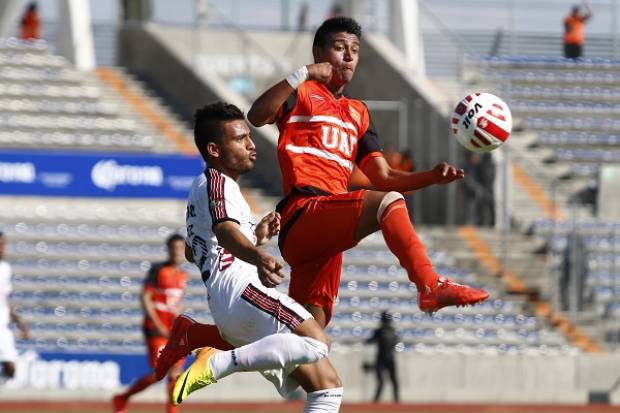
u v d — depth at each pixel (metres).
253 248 28.33
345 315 95.00
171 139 112.75
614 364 92.44
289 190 30.95
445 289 28.00
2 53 118.06
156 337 62.00
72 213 101.06
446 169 31.16
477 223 107.12
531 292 99.88
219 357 29.66
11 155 96.94
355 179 33.88
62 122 111.44
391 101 117.19
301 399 86.31
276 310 29.52
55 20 121.88
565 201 112.69
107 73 121.31
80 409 75.12
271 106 30.02
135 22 126.69
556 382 91.62
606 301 100.88
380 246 101.19
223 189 29.94
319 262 31.34
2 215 99.56
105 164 98.38
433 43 125.94
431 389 89.94
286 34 134.38
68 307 91.44
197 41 129.38
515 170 115.19
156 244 98.88
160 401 83.31
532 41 129.12
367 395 88.50
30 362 83.94
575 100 123.19
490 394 90.56
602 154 118.88
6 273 69.25
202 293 93.94
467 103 30.98
